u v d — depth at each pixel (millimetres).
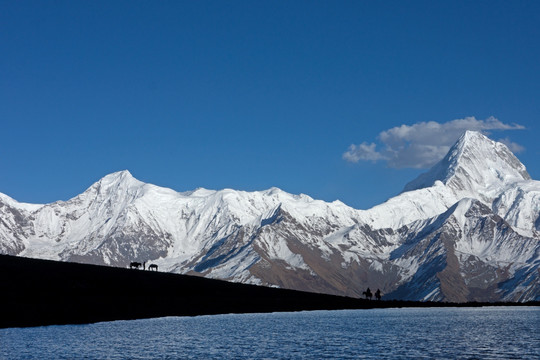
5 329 149875
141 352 119125
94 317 173125
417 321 193375
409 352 120312
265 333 150250
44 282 198875
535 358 113688
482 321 195750
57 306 178375
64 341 131250
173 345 127938
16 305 172750
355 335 147625
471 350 123188
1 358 111312
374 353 119188
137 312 187625
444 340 138375
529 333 154250
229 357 114312
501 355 116875
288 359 112312
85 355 115125
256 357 114438
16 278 196250
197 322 176250
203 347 125688
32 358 111562
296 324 174875
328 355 116625
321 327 167000
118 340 133750
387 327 169500
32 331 147000
